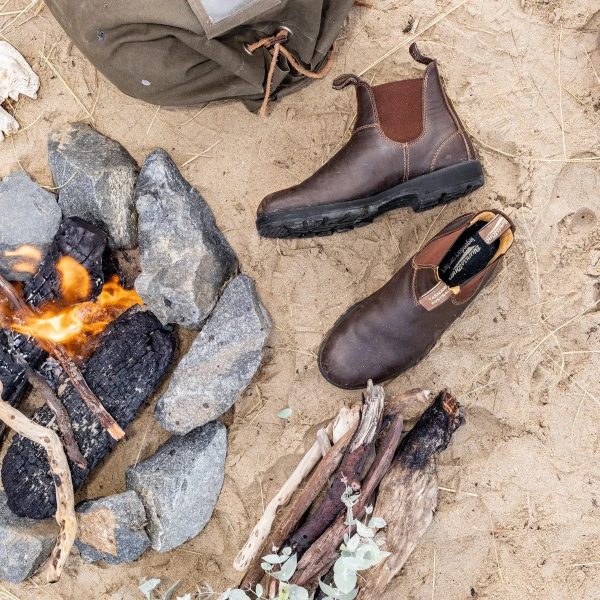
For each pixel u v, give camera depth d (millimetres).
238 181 1987
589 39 1889
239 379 1901
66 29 1671
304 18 1627
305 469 1886
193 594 1961
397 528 1812
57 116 1985
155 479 1889
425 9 1929
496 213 1708
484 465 1910
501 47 1909
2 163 1979
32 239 1922
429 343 1878
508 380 1921
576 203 1896
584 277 1895
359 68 1965
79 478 1877
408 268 1814
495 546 1898
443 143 1764
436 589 1909
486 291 1932
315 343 1979
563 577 1875
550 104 1899
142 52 1618
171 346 1918
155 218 1882
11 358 1856
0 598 1959
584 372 1896
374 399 1824
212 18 1525
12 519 1902
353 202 1816
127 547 1879
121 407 1871
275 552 1802
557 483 1887
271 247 1986
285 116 1973
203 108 1982
